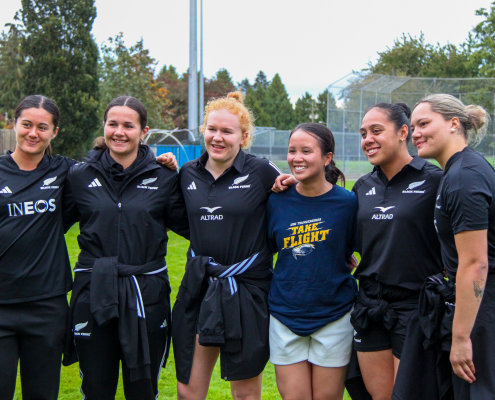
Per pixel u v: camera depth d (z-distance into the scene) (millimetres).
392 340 2799
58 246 3146
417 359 2623
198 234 3154
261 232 3195
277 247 3209
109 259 3010
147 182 3189
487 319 2387
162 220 3275
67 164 3270
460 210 2350
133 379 2955
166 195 3238
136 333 2959
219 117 3107
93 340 3006
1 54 47812
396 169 2879
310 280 2971
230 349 2998
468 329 2352
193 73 18938
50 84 19188
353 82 23984
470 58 33781
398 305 2768
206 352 3135
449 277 2566
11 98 45094
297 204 3068
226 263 3104
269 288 3199
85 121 19625
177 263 8188
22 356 3076
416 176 2805
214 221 3111
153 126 27016
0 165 3088
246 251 3123
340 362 2984
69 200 3232
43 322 3033
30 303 3006
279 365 3025
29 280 2994
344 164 24078
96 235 3055
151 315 3080
